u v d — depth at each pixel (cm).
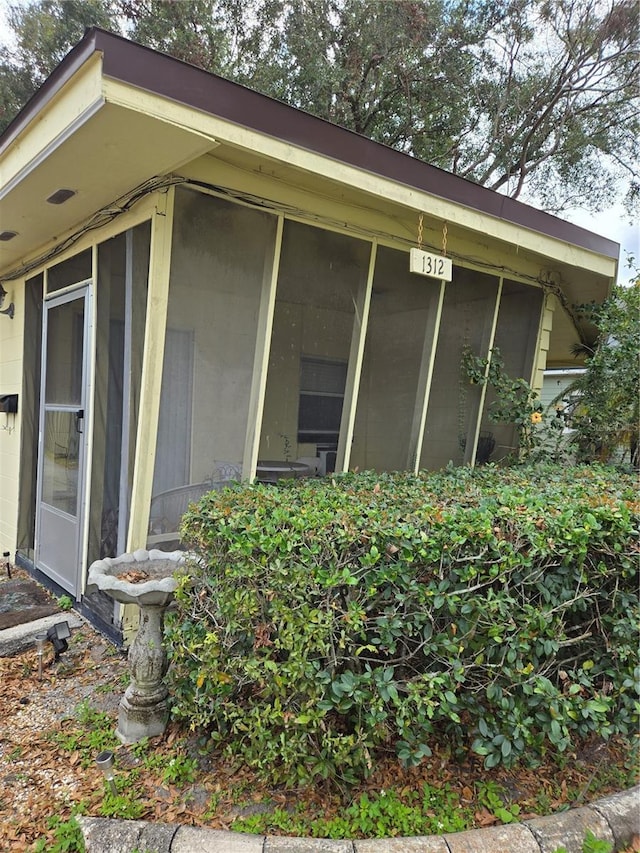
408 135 1107
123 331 324
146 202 298
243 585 195
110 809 188
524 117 1110
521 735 197
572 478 342
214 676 196
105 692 272
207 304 313
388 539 192
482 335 482
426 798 193
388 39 995
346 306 381
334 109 1044
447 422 462
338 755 180
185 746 221
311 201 349
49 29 962
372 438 406
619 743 233
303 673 178
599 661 221
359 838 174
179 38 953
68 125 239
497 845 164
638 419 526
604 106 1063
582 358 690
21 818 187
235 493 255
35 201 322
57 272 418
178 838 166
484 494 264
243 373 331
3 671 295
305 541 193
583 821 175
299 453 362
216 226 312
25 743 229
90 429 361
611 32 988
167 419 304
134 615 313
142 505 299
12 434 510
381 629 188
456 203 382
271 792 196
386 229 395
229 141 256
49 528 427
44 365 439
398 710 190
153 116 227
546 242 458
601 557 221
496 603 188
